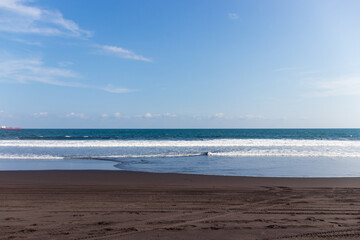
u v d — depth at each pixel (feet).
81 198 22.62
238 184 30.27
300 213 17.85
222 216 17.07
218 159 57.72
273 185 29.50
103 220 16.14
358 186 28.86
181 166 47.73
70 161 54.80
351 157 61.11
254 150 78.23
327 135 221.05
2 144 97.71
